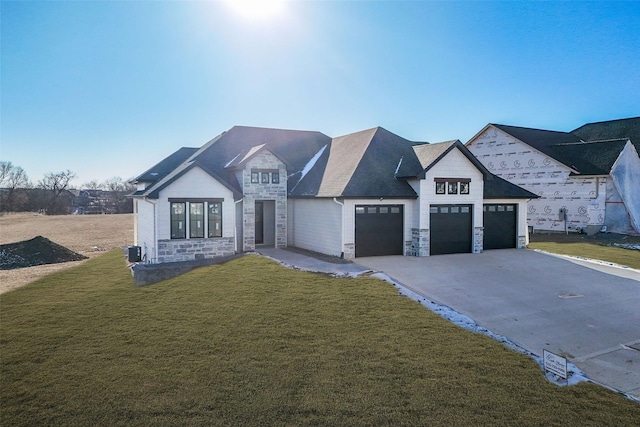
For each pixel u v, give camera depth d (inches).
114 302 474.6
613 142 1205.7
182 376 293.3
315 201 783.1
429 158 762.2
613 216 1143.6
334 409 253.0
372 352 332.2
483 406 257.0
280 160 827.4
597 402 263.4
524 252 804.0
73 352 335.0
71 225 1905.8
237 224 796.0
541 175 1267.2
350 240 708.0
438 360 319.3
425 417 245.0
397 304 446.9
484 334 375.2
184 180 701.9
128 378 290.8
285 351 334.0
